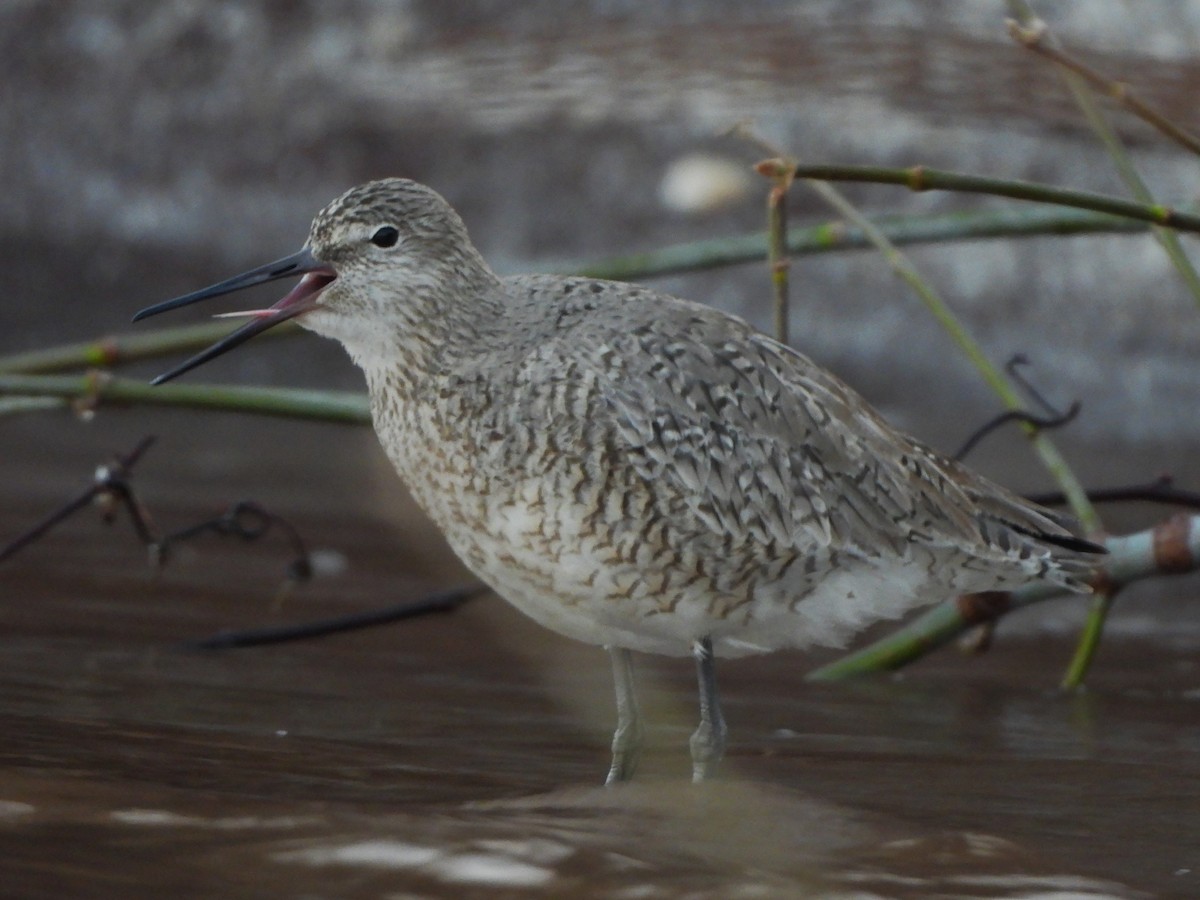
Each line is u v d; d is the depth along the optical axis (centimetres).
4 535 1452
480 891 653
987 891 686
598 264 1166
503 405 891
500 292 937
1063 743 980
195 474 1714
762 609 902
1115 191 1827
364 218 943
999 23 1220
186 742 893
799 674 1186
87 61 2222
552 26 1290
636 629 901
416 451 930
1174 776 902
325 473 1755
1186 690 1139
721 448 881
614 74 1189
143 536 1196
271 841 691
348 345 966
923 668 1205
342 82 2144
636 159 2064
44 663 1087
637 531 874
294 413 1118
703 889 670
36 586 1315
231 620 1245
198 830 700
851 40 1152
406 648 1216
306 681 1092
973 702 1098
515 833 719
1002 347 1958
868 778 887
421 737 951
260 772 831
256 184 2173
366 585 1375
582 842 716
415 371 929
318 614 1279
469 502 908
